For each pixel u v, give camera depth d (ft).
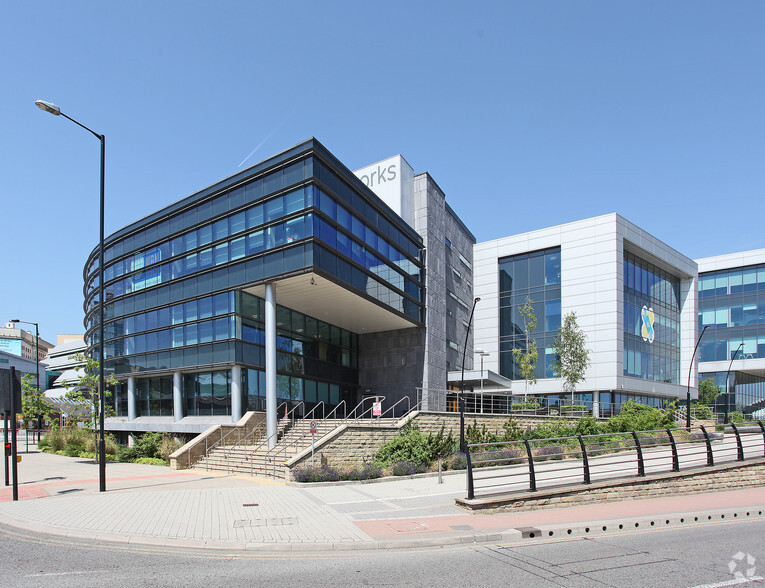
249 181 91.04
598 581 24.57
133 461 87.86
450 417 89.71
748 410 211.20
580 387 149.07
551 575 25.58
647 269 173.37
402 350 118.52
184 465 76.43
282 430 86.79
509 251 167.63
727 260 211.61
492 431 95.76
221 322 91.09
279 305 100.12
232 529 35.27
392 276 105.70
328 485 55.47
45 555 29.40
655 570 26.43
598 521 37.11
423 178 122.62
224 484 58.65
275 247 85.25
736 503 44.98
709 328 213.25
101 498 48.16
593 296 150.82
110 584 23.86
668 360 178.60
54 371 299.58
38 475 68.95
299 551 30.86
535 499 42.45
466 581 24.54
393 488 53.93
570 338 138.72
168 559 28.66
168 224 105.60
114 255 120.16
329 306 101.45
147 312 108.47
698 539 33.45
